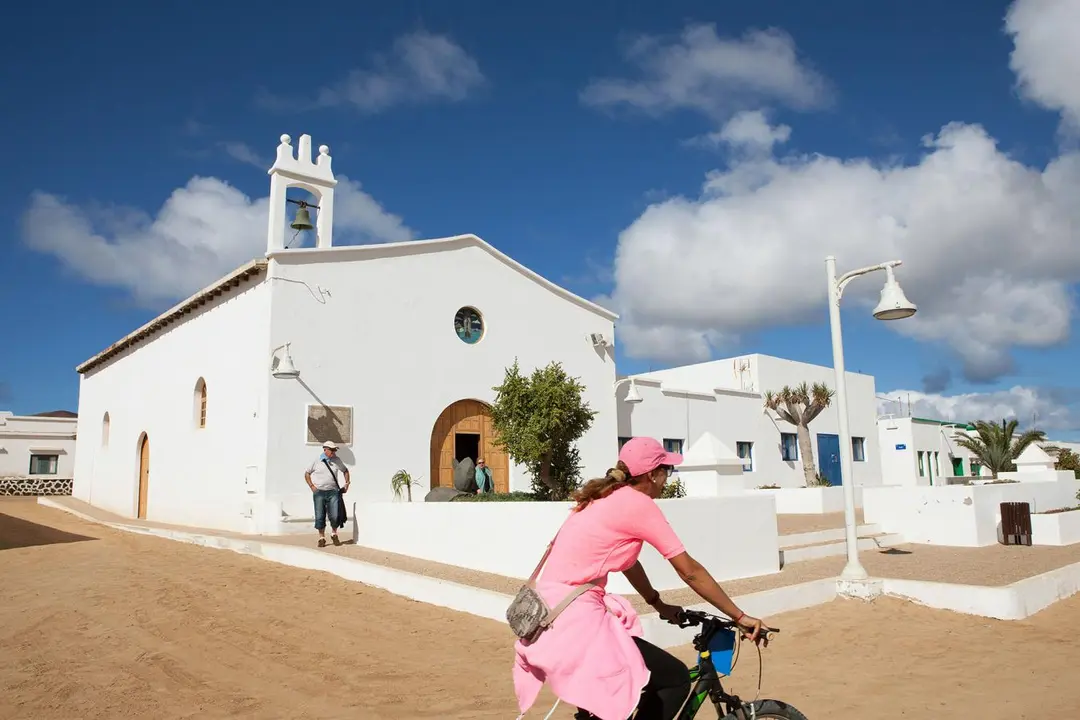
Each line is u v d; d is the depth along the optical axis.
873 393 34.19
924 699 6.66
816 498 22.16
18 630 8.82
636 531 3.62
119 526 18.52
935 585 10.33
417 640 8.60
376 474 17.06
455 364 18.66
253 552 13.86
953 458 40.84
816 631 9.14
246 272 16.80
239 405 17.02
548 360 20.45
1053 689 6.94
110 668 7.44
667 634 8.28
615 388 21.80
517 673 3.68
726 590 10.27
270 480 15.70
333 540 14.05
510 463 19.17
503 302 19.81
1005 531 16.64
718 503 11.20
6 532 17.23
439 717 6.13
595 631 3.49
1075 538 17.03
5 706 6.40
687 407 25.08
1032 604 10.19
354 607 10.11
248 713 6.25
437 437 18.27
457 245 19.12
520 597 3.62
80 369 29.59
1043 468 23.92
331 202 18.28
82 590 10.70
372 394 17.25
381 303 17.69
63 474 37.09
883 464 37.00
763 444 27.89
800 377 30.23
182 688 6.89
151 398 22.20
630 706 3.39
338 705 6.45
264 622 9.23
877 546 16.25
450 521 12.18
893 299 10.36
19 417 36.38
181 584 11.09
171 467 20.28
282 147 17.42
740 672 7.57
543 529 10.59
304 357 16.44
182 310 19.98
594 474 20.83
